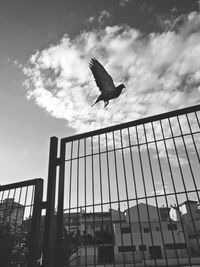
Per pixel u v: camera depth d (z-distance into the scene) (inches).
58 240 149.7
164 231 949.2
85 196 151.9
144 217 1007.0
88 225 707.4
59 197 162.6
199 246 120.5
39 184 176.1
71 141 180.4
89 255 690.8
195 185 130.0
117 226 973.8
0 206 181.8
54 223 164.1
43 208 166.4
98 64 149.7
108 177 150.5
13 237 170.9
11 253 165.8
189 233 909.2
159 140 149.1
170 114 154.3
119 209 139.9
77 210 150.6
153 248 125.3
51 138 191.0
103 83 146.0
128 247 867.4
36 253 155.6
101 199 146.9
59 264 143.4
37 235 160.2
